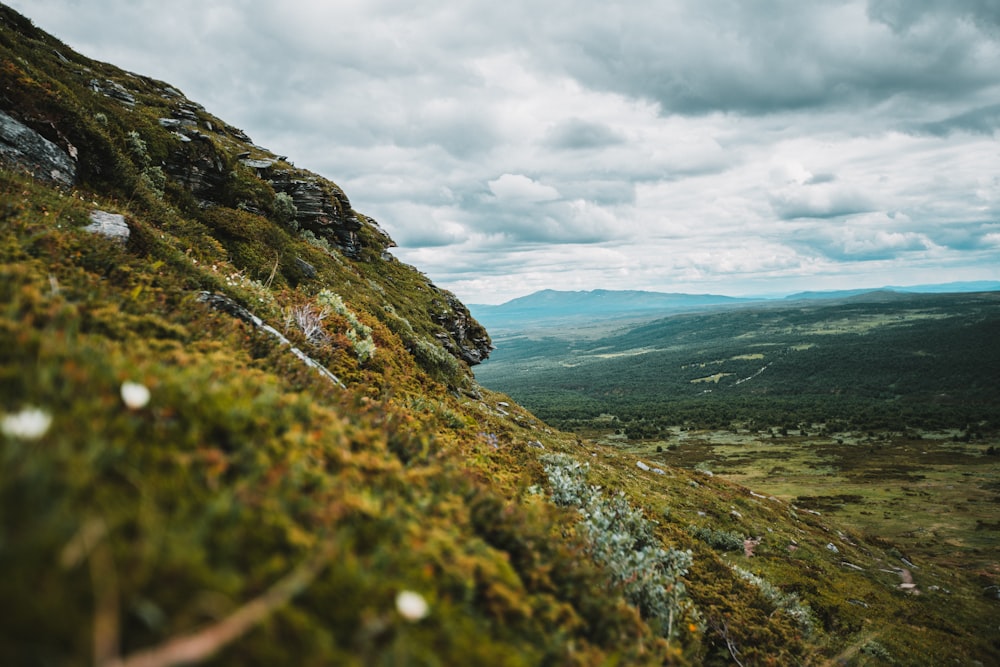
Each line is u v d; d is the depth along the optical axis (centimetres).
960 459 13788
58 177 1352
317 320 1231
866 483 10919
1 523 145
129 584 150
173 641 142
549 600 341
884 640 2081
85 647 126
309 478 293
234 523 208
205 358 462
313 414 400
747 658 713
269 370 566
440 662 202
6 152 1230
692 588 887
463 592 268
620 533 751
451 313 5088
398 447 468
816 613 2177
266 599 168
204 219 2180
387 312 2619
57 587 137
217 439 285
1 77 1373
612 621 368
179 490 214
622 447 16400
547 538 434
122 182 1647
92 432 215
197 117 4181
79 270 581
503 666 225
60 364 261
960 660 2180
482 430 1166
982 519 7856
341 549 235
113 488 190
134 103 3322
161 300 646
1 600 126
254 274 1994
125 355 347
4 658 114
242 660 153
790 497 9519
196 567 170
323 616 192
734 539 2670
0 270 396
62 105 1505
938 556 6150
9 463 164
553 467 1080
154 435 246
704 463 13388
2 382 226
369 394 974
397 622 206
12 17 3278
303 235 3412
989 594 3797
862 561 3694
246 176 3114
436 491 405
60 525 150
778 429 19675
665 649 420
